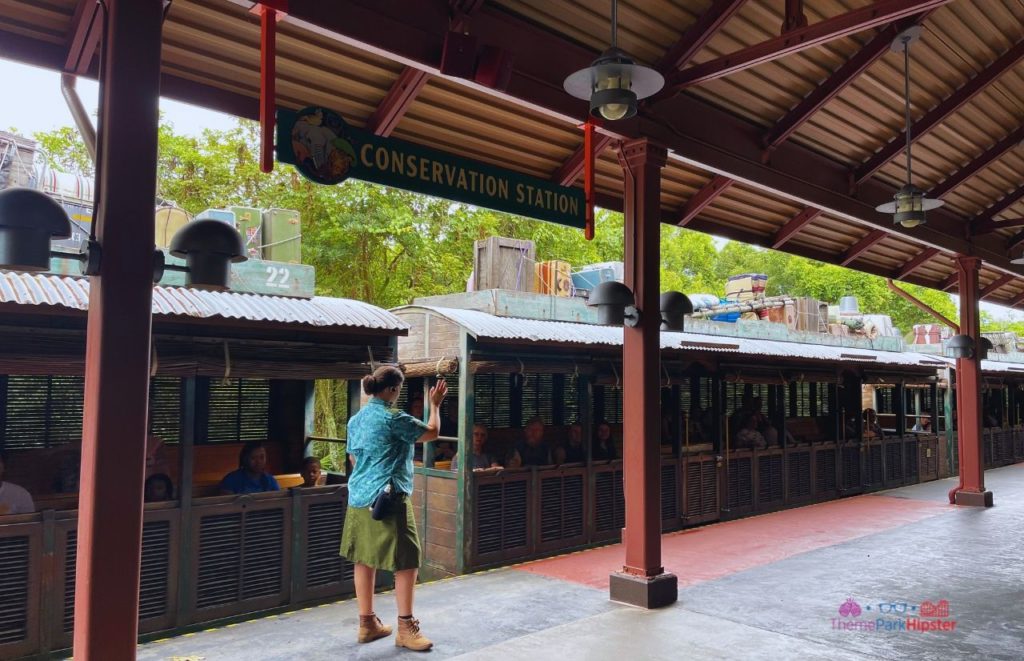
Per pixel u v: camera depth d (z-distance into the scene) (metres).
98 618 3.09
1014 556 7.66
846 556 7.67
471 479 7.14
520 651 4.79
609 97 4.13
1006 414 18.06
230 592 5.40
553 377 9.08
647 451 5.87
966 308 11.03
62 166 11.56
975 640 5.08
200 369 5.27
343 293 13.04
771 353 10.34
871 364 12.69
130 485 3.19
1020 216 11.56
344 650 4.78
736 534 8.90
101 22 3.58
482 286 8.96
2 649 4.47
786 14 5.44
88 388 3.24
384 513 4.74
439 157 5.14
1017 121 8.84
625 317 5.81
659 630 5.22
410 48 4.34
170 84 4.69
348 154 4.63
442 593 6.23
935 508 10.90
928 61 7.19
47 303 4.66
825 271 30.08
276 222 6.56
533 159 6.51
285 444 6.88
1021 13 7.11
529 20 5.15
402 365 7.69
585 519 8.14
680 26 5.74
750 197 8.23
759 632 5.20
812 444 11.55
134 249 3.25
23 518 4.59
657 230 5.97
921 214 6.86
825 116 7.32
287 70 4.93
